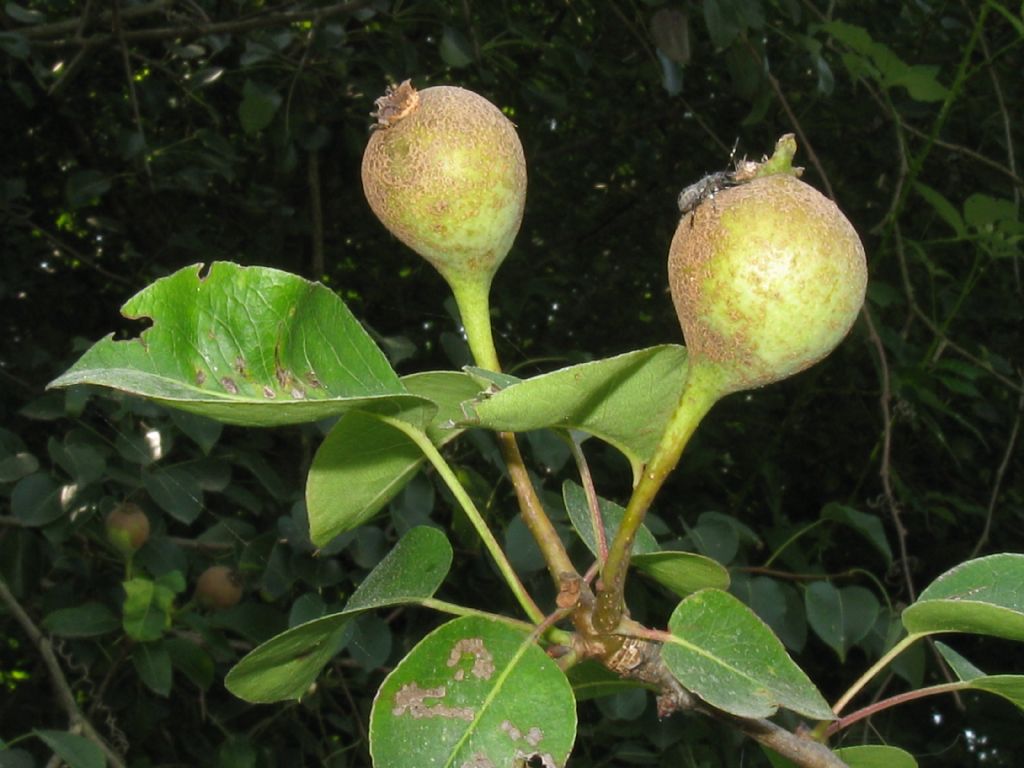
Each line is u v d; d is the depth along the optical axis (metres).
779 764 1.33
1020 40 2.80
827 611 2.33
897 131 3.15
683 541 2.50
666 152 5.22
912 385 3.27
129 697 3.39
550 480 3.69
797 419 4.50
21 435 4.02
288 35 3.62
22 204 4.82
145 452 2.63
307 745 3.43
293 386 1.10
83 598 3.01
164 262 4.42
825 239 1.02
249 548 2.73
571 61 4.00
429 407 1.11
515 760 0.98
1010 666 4.87
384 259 4.90
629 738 3.29
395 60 4.14
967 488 4.54
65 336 4.73
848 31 2.83
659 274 5.23
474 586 3.23
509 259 4.45
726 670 1.03
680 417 1.05
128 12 3.63
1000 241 2.96
